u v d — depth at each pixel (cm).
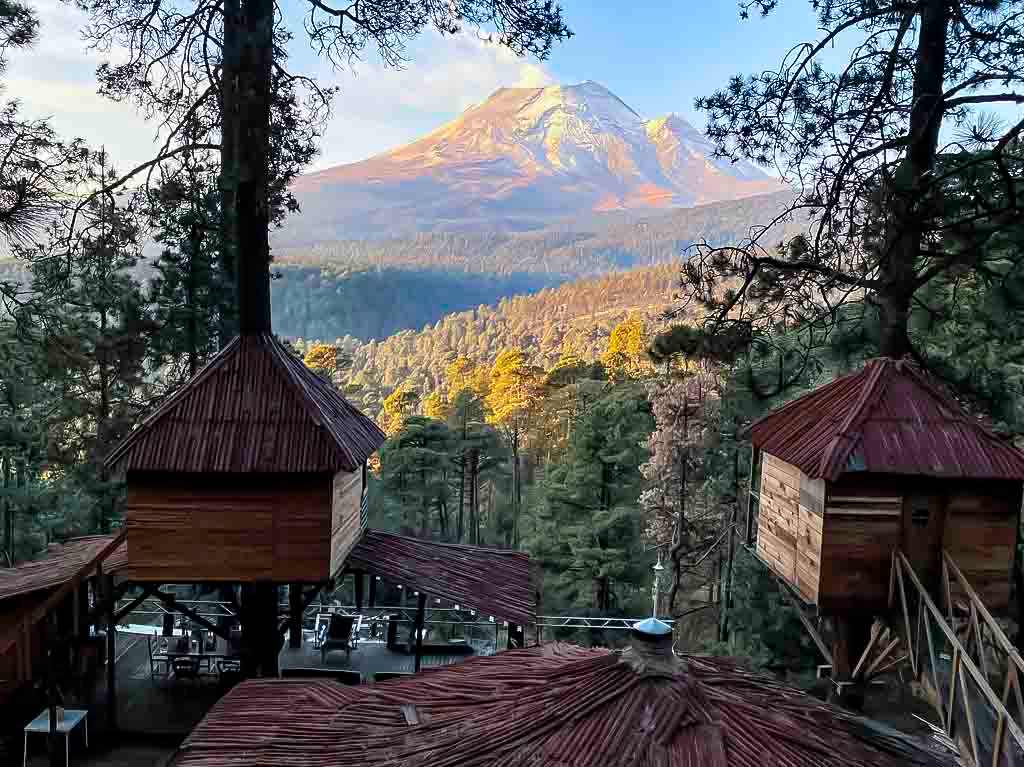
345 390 9512
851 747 729
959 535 1413
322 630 2069
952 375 1812
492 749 707
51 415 3194
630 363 7781
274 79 1731
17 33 1803
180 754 841
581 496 4066
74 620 1559
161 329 2866
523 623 1609
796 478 1549
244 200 1667
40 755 1541
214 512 1504
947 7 1655
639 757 665
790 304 1805
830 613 1435
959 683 1273
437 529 6094
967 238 1568
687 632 3756
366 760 766
